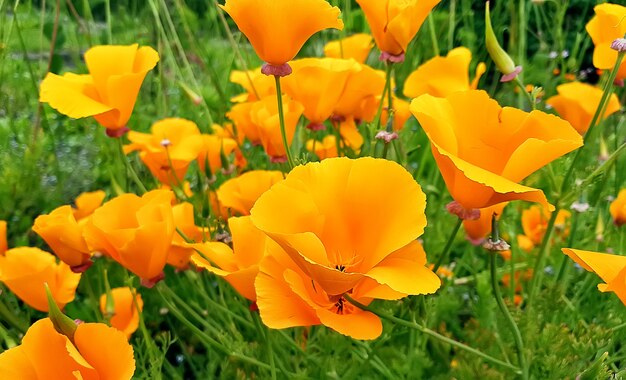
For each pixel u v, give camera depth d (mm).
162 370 561
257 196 462
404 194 308
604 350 434
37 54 903
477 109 326
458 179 330
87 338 314
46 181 715
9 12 851
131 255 375
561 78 724
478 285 524
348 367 448
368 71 488
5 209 662
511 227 539
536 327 451
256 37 377
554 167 502
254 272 337
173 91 832
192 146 530
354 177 313
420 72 533
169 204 383
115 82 436
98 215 384
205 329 549
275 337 444
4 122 790
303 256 279
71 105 432
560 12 720
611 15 457
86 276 445
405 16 411
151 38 876
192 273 474
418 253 316
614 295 480
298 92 468
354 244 323
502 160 330
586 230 559
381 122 525
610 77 390
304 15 367
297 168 310
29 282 418
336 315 302
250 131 535
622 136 663
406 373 469
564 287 498
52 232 400
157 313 567
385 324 430
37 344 315
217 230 443
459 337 536
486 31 410
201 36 1029
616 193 588
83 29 771
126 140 727
